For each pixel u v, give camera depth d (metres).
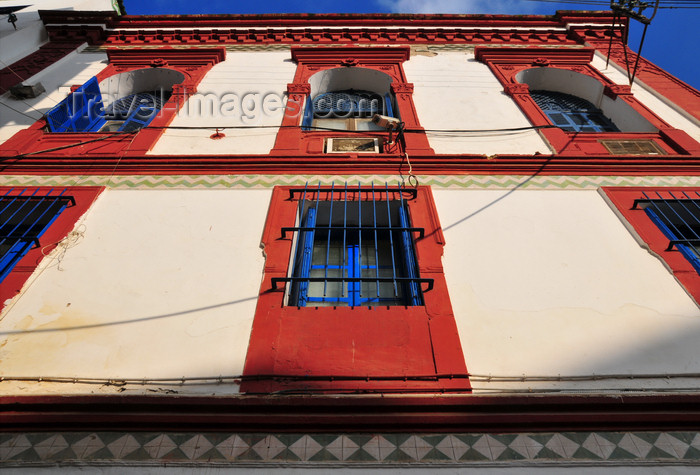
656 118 9.02
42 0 15.26
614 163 7.41
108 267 5.60
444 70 10.91
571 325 4.99
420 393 4.32
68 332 4.86
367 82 11.04
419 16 13.37
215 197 6.70
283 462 3.76
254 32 12.77
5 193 6.65
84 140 8.19
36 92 9.67
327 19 13.36
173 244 5.91
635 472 3.72
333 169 7.27
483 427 3.99
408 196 6.70
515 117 8.97
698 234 6.51
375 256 6.26
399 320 4.96
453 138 8.30
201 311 5.09
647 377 4.48
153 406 4.03
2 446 3.85
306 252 6.07
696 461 3.78
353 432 3.97
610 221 6.37
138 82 10.92
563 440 3.91
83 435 3.94
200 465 3.74
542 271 5.60
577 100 10.85
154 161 7.36
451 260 5.72
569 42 12.70
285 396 4.11
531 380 4.47
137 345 4.74
